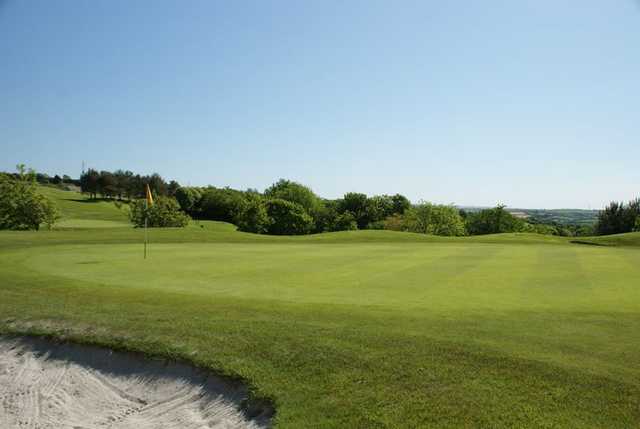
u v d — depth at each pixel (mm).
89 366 7832
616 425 5098
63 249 22812
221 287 12297
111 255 20266
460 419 5367
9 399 7348
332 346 7312
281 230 81625
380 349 7129
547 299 10586
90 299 10609
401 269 16109
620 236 32281
